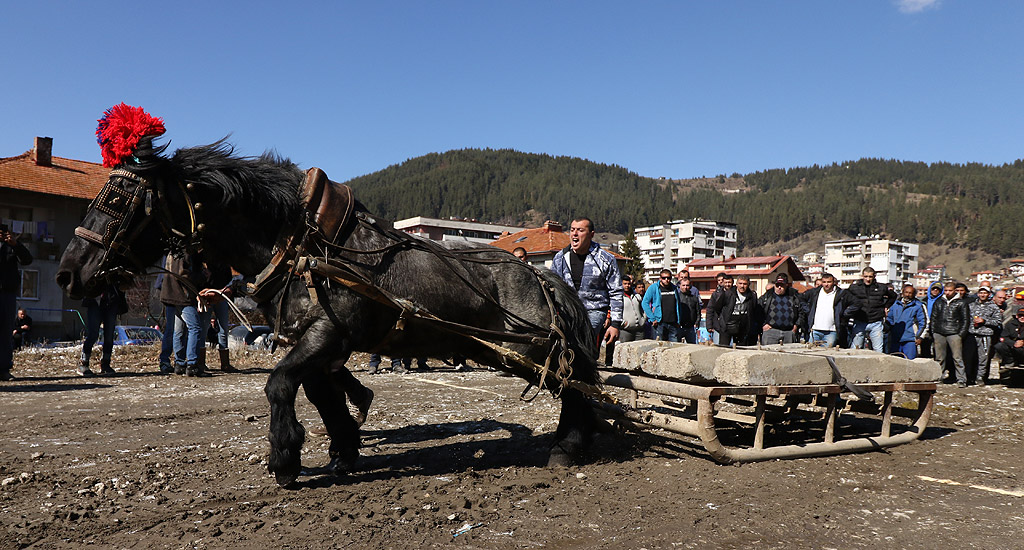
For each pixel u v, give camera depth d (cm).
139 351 1561
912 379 642
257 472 503
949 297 1403
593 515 407
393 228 494
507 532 374
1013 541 376
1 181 3350
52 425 696
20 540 353
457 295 485
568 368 515
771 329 1316
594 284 632
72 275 431
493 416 777
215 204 447
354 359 1525
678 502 438
